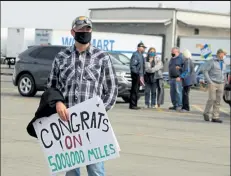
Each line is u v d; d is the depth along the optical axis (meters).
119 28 68.31
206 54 46.41
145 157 9.84
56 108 5.47
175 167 9.09
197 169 8.99
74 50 5.64
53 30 38.78
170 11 64.75
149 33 65.81
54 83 5.75
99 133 5.52
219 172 8.83
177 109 18.44
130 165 9.12
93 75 5.59
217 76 15.45
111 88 5.71
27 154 9.83
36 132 5.59
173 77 18.31
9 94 22.55
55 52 21.03
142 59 18.17
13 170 8.53
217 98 15.56
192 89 37.72
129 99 20.31
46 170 8.59
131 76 18.25
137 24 66.56
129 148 10.68
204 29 67.19
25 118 14.70
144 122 14.80
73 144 5.55
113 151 5.51
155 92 19.02
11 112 15.95
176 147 10.99
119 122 14.57
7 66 57.44
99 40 42.16
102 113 5.50
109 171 8.62
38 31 39.66
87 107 5.52
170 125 14.43
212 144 11.55
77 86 5.57
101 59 5.65
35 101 19.58
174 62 18.23
